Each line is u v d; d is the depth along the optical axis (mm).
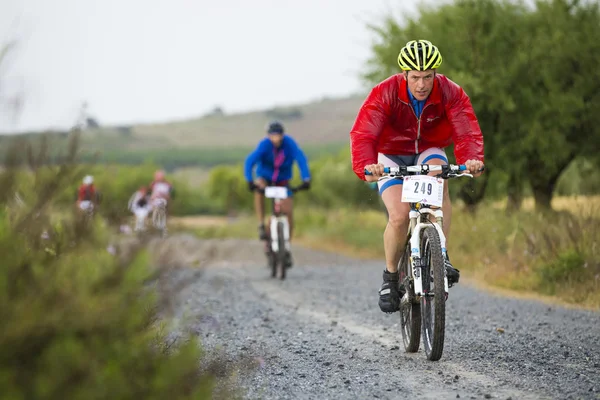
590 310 24641
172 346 11422
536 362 15695
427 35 47969
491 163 46281
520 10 48344
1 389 6723
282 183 38500
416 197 15656
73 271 8047
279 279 37062
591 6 46719
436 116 16719
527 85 45656
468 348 17484
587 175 51844
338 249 58969
